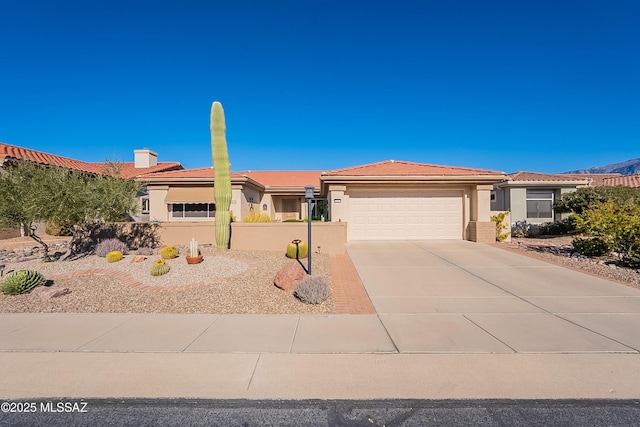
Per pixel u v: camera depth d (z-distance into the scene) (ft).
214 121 46.78
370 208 60.39
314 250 49.44
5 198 36.58
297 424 12.60
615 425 12.42
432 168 63.52
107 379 15.56
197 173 77.97
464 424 12.53
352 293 29.99
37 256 47.65
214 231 54.19
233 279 32.96
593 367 16.48
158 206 73.92
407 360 17.25
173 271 35.12
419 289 31.17
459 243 56.18
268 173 119.34
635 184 94.43
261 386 14.94
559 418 12.82
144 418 12.94
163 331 21.31
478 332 20.97
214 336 20.44
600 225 42.96
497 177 57.16
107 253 43.80
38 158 74.69
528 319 23.36
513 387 14.80
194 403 13.83
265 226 50.62
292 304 26.91
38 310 25.73
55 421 12.78
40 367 16.67
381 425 12.53
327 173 60.70
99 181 44.04
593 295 29.12
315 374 15.89
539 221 81.71
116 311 25.52
